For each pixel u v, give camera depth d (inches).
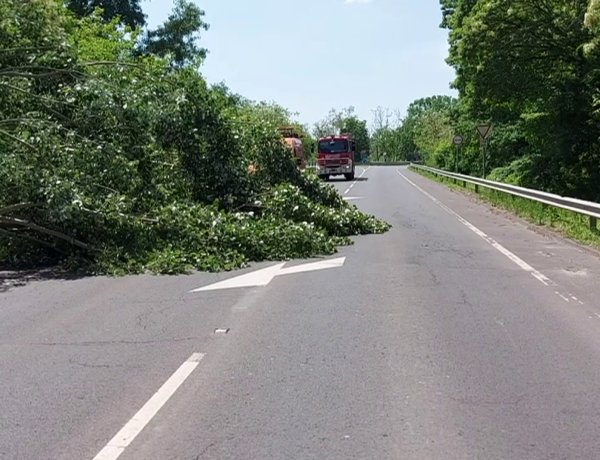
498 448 179.6
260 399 216.7
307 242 517.7
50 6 558.3
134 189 508.4
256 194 605.9
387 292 381.4
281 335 292.0
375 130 5393.7
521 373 241.1
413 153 5177.2
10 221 466.0
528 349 270.5
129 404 213.3
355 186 1660.9
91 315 331.9
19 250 499.5
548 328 303.0
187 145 570.9
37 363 256.4
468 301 358.3
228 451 178.5
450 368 247.0
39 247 504.7
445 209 973.2
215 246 484.1
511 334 293.1
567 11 1157.7
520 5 1164.5
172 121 550.3
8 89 516.4
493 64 1230.3
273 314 329.7
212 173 583.2
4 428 195.9
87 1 1731.1
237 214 535.2
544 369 245.4
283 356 262.2
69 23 842.2
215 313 332.8
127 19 1769.2
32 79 532.1
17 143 482.0
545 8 1173.7
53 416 204.4
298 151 1518.2
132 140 531.8
